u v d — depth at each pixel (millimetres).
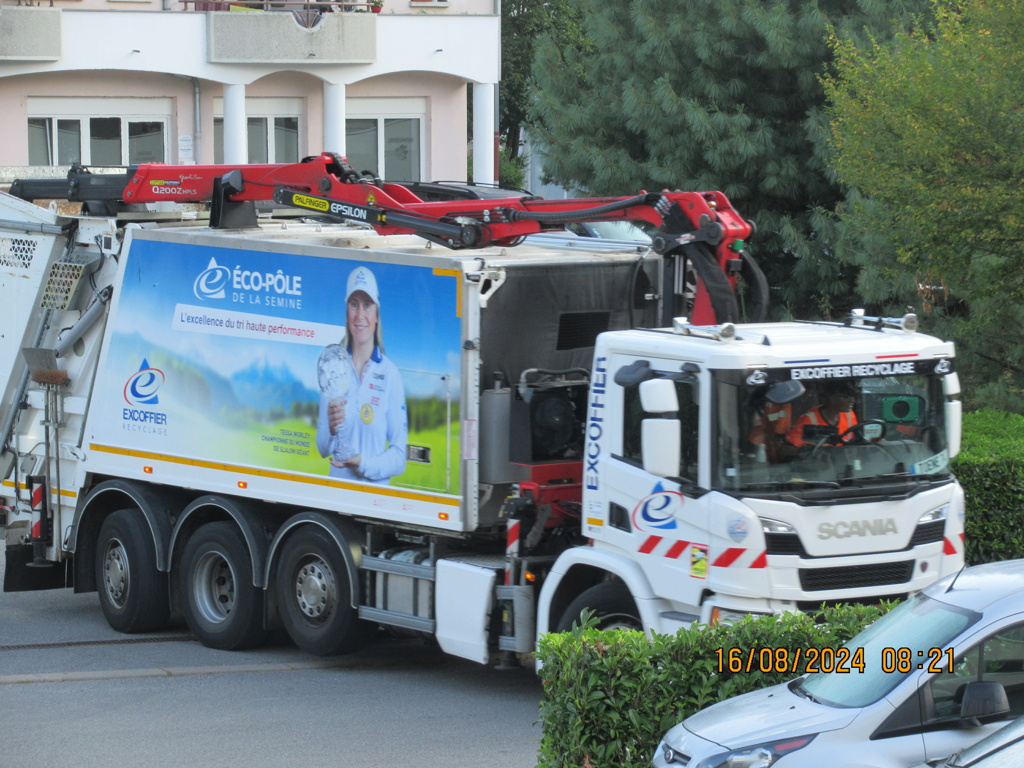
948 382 34125
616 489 34938
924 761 22094
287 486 42438
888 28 73250
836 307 79062
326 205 44969
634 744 26906
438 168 121125
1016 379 57656
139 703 38781
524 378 38875
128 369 47000
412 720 36688
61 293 48594
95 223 48094
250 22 107000
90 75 107375
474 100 118375
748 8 75125
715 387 32281
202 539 45938
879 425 33250
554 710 27422
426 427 38594
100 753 33812
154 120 110500
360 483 40375
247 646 45719
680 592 33125
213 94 112125
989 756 19109
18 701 39125
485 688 40750
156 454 46250
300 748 34000
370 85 117812
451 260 37875
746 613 31641
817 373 32531
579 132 83750
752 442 32125
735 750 23031
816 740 22672
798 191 78688
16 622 50875
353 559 41562
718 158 76375
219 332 44094
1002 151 45062
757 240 79062
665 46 78062
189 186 49750
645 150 82688
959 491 34125
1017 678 22656
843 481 32594
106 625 50281
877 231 53625
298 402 41969
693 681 27219
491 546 40625
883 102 48250
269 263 42531
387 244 46562
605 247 45094
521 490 37875
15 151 105500
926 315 60719
